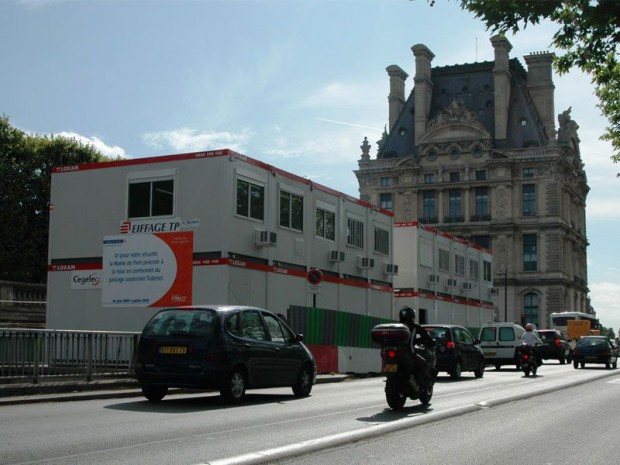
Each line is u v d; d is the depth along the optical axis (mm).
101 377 19125
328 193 39500
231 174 31109
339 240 40531
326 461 9164
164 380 15961
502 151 111125
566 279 111312
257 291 32656
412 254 52188
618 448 10742
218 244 30562
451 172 113375
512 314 109688
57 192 33250
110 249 32031
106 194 32406
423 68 117438
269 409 15188
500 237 110688
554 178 109688
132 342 20047
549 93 117438
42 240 54469
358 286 42250
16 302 40406
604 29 11594
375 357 34062
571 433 12305
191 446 10062
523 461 9500
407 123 120438
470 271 63344
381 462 9156
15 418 13148
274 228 34344
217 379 15812
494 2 11352
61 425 12172
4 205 52844
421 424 13156
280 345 17781
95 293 32125
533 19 11359
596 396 20234
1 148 54469
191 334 16047
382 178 117625
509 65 118750
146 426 12164
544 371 38719
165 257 31172
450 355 27281
